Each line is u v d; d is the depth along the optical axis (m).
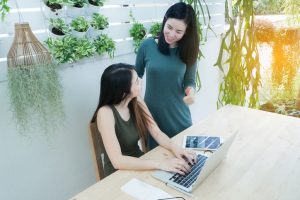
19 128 1.43
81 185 1.88
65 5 1.48
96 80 1.80
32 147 1.53
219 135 1.52
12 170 1.48
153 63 1.63
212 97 3.19
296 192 1.04
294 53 2.61
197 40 1.63
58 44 1.45
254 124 1.65
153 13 2.11
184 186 1.07
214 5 2.79
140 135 1.55
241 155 1.31
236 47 2.34
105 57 1.81
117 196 1.04
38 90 1.30
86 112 1.79
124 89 1.35
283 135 1.50
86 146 1.84
